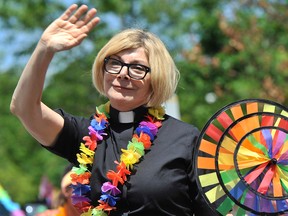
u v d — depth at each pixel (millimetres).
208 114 30703
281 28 30516
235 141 8266
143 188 8070
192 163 8250
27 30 43375
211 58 32000
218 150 8219
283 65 29547
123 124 8562
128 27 9273
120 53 8453
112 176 8109
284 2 30641
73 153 8594
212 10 32094
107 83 8516
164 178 8109
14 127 47562
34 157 47438
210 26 31359
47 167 45688
